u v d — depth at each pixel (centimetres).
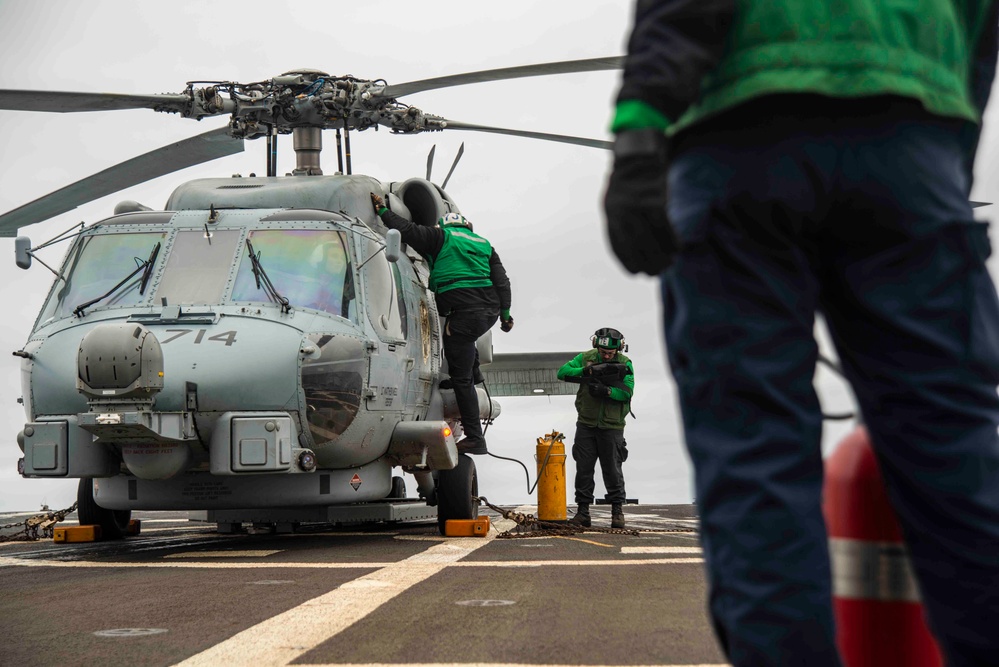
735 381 144
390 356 792
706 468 147
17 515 1234
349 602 400
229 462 673
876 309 144
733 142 144
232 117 867
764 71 140
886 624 170
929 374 143
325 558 614
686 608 378
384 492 828
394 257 750
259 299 729
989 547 143
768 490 141
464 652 292
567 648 297
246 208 802
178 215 783
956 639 149
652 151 135
